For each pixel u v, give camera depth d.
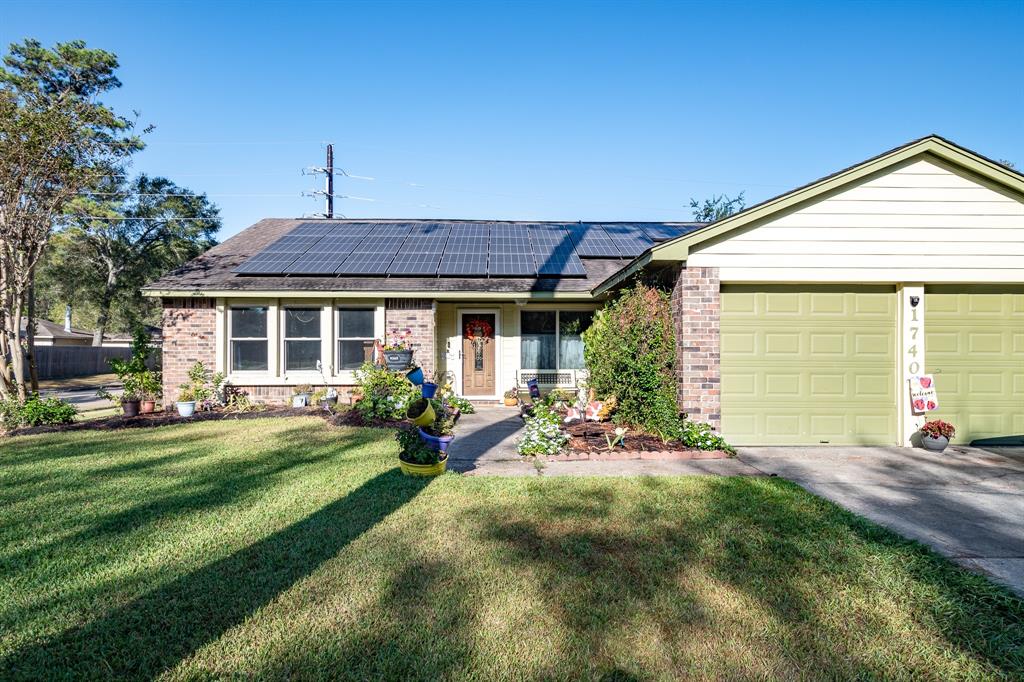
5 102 9.85
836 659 2.65
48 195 10.77
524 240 14.38
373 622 2.94
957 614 3.03
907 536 4.20
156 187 34.31
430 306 11.70
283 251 12.89
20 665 2.59
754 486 5.43
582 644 2.75
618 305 8.96
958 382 7.62
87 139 10.63
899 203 7.35
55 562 3.72
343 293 11.23
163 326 11.41
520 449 7.12
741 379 7.62
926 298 7.59
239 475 5.99
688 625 2.93
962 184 7.32
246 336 11.69
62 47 12.22
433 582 3.39
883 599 3.21
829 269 7.35
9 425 9.30
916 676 2.53
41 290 38.12
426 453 5.84
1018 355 7.62
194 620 2.97
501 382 13.16
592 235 15.00
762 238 7.36
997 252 7.30
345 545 3.97
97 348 34.25
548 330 13.27
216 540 4.09
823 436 7.62
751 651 2.71
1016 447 7.50
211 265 12.59
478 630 2.87
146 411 10.89
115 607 3.12
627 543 4.01
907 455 7.00
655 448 7.16
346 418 9.62
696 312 7.33
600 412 9.38
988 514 4.74
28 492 5.38
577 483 5.57
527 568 3.59
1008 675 2.52
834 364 7.65
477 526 4.33
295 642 2.76
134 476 5.98
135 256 35.72
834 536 4.14
